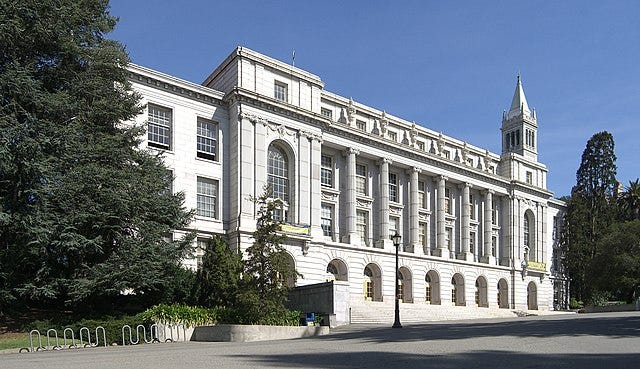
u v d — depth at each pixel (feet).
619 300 258.78
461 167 228.63
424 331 92.53
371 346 65.57
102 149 103.14
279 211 162.61
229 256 118.62
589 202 277.44
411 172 212.84
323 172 188.34
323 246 171.63
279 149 167.22
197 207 151.02
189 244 115.55
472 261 230.68
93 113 106.93
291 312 113.80
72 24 105.81
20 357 65.87
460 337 73.92
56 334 84.99
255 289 104.17
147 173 111.14
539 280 262.47
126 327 91.97
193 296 116.57
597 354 52.44
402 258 201.05
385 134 211.00
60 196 95.25
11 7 96.07
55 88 107.14
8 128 91.45
